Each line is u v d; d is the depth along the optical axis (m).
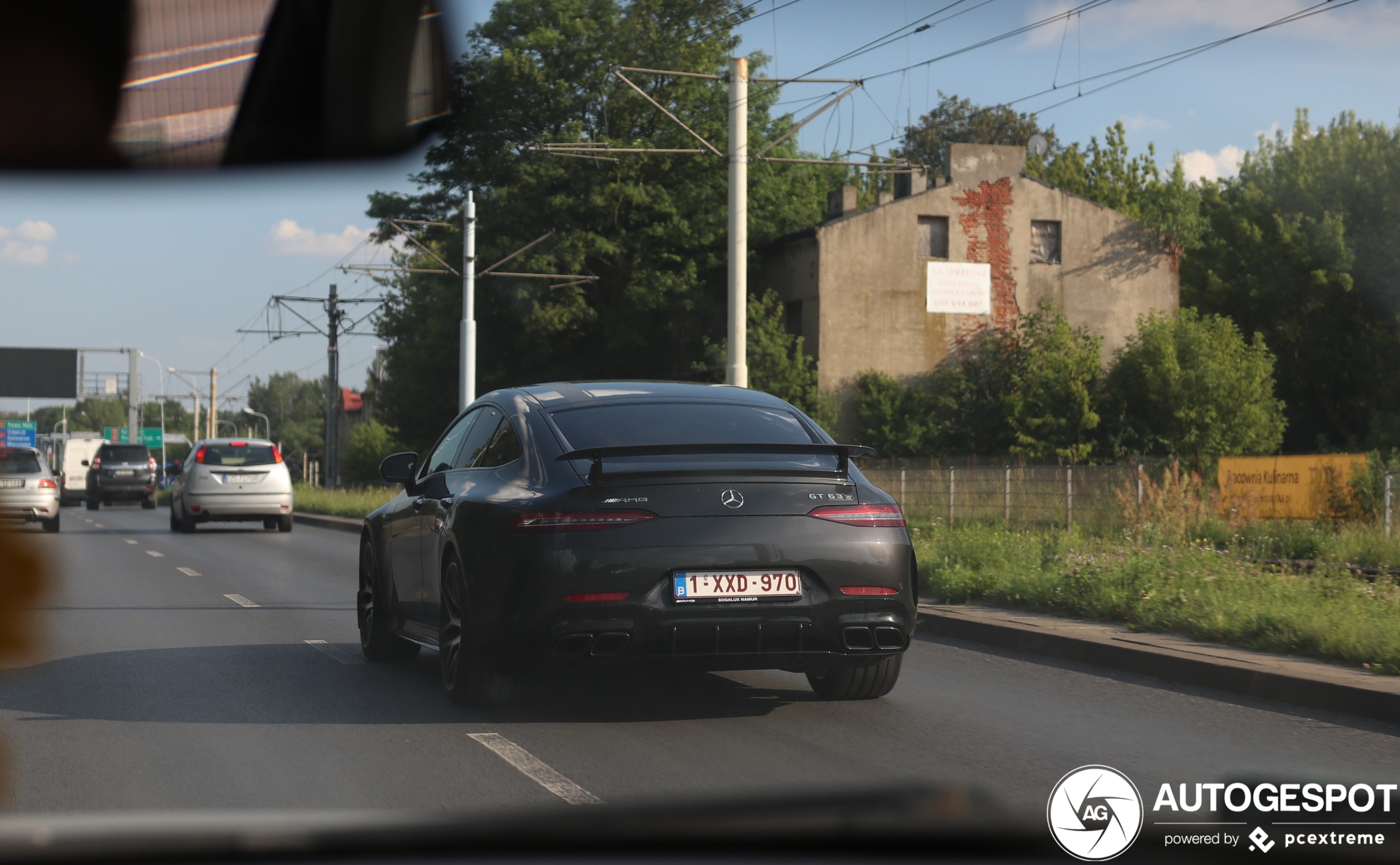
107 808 4.81
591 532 6.08
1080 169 67.31
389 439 57.25
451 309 45.91
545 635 6.04
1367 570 14.07
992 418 42.12
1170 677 7.91
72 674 8.17
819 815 3.44
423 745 5.96
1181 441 41.03
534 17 44.16
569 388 7.37
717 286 47.25
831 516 6.38
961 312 43.91
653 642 6.08
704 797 3.53
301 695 7.34
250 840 3.22
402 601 8.08
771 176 45.62
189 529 26.78
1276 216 50.34
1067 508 24.67
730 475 6.30
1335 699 6.80
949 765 5.52
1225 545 18.61
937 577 11.85
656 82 44.72
